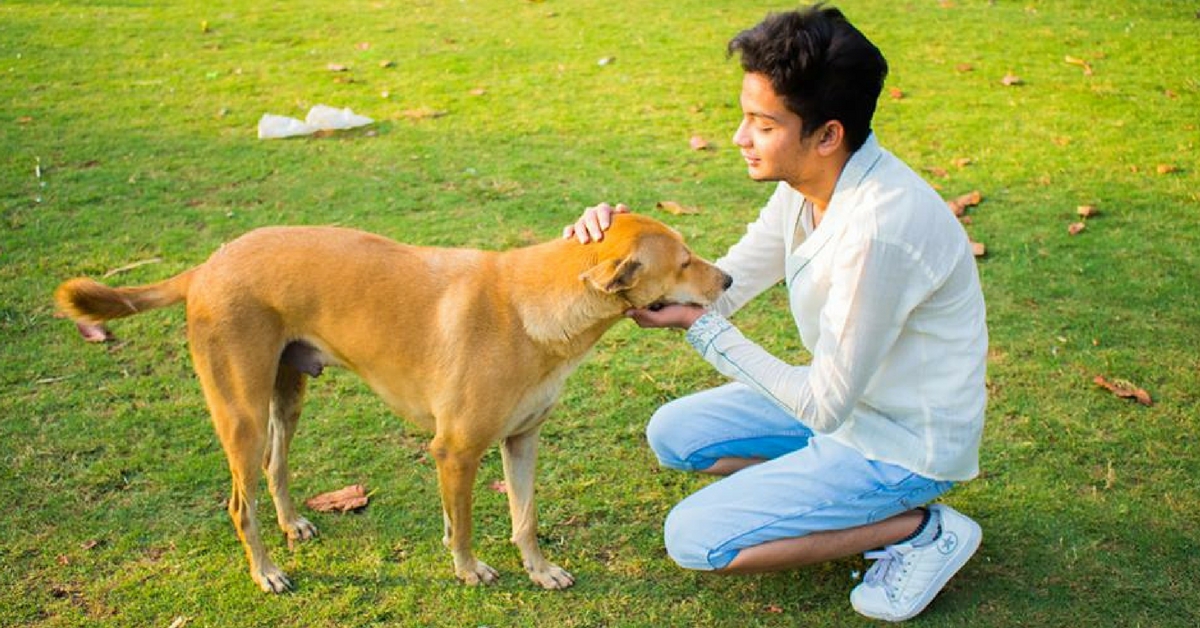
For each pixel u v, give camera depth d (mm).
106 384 4875
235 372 3568
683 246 3592
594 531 4094
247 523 3705
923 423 3365
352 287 3609
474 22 10508
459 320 3531
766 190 6809
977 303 3340
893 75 8906
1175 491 4188
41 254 5895
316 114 7758
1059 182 6926
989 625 3576
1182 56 9305
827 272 3299
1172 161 7195
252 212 6445
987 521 4066
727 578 3842
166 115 7996
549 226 6289
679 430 4078
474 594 3764
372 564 3898
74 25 10312
